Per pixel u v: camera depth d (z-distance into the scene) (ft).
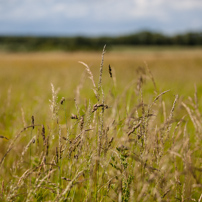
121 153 6.00
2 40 312.71
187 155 6.46
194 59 121.49
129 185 6.08
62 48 215.31
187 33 296.71
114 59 112.57
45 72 60.85
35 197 6.31
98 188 6.37
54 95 6.36
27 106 15.49
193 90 25.25
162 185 6.18
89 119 6.21
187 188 7.09
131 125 6.30
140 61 105.50
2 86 30.89
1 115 13.29
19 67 82.58
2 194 6.09
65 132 9.05
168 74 47.93
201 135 7.36
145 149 6.03
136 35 306.14
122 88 23.49
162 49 267.80
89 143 6.61
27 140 9.16
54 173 7.62
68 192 6.08
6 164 9.03
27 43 281.95
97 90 5.98
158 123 7.57
